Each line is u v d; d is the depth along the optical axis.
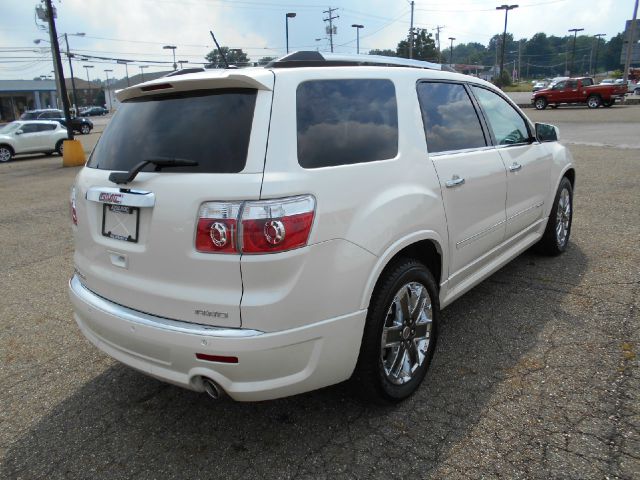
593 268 4.95
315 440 2.80
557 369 3.30
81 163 17.56
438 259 3.35
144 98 2.91
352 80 2.91
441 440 2.73
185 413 3.12
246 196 2.30
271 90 2.49
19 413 3.19
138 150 2.72
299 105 2.58
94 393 3.38
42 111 35.25
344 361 2.65
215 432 2.92
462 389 3.16
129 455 2.78
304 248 2.39
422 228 3.03
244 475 2.58
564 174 5.28
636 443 2.61
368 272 2.66
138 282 2.63
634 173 9.70
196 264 2.39
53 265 6.10
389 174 2.88
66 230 7.84
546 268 5.04
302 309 2.42
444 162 3.33
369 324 2.76
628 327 3.77
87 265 2.97
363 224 2.64
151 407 3.20
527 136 4.73
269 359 2.38
